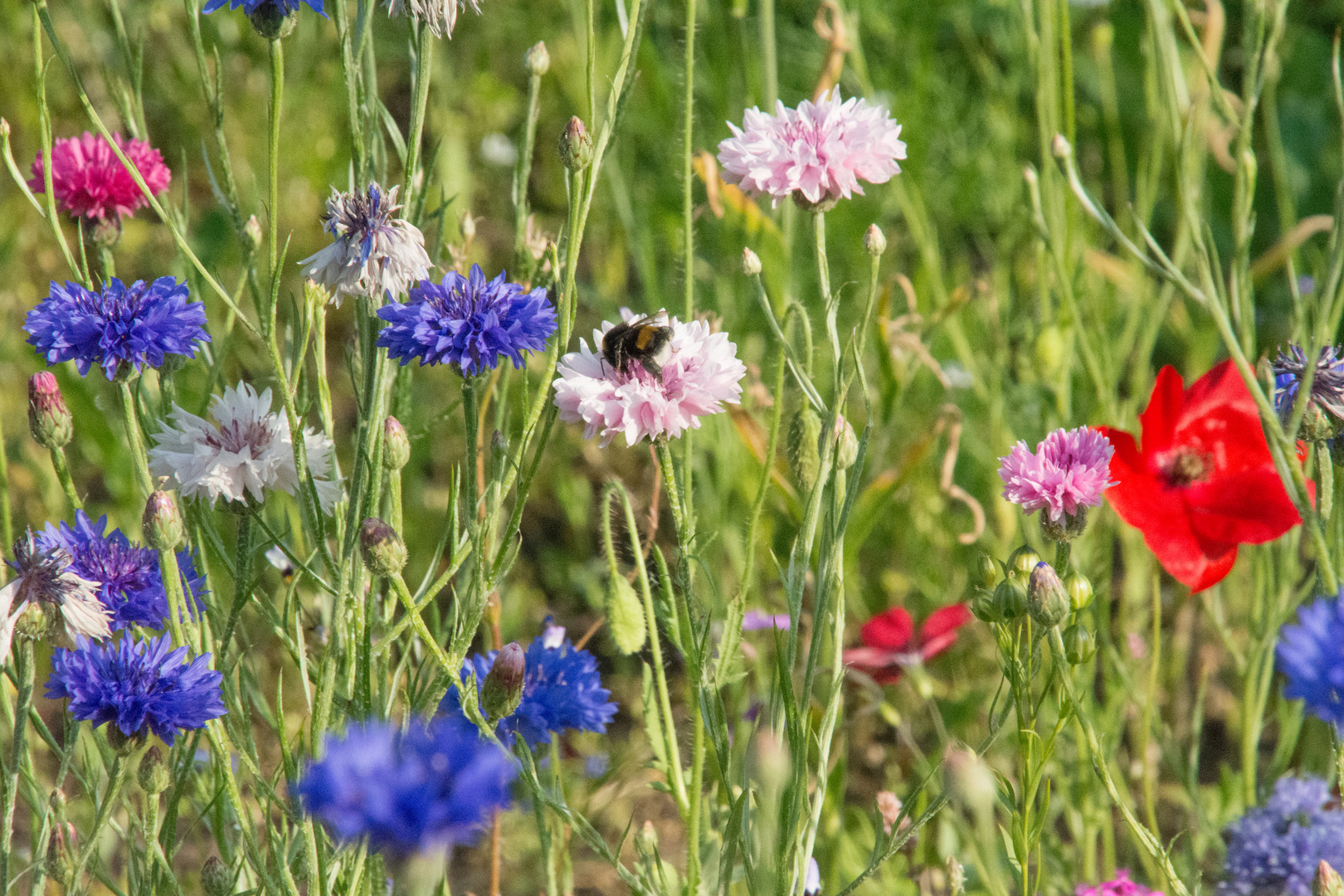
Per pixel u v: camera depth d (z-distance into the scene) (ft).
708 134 4.79
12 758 2.90
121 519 3.85
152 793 2.87
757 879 2.81
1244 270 3.23
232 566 3.00
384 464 2.89
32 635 2.87
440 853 2.47
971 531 3.97
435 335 2.86
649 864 3.05
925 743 3.73
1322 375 2.96
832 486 2.94
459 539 2.99
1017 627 2.98
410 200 3.03
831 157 2.95
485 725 2.87
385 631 3.10
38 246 4.70
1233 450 3.17
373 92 3.08
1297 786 3.12
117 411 3.79
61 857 2.90
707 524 3.74
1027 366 3.70
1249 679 3.37
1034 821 3.05
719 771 2.92
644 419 2.89
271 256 2.86
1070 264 3.58
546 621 3.28
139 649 2.86
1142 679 3.61
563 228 3.06
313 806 2.47
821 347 4.18
